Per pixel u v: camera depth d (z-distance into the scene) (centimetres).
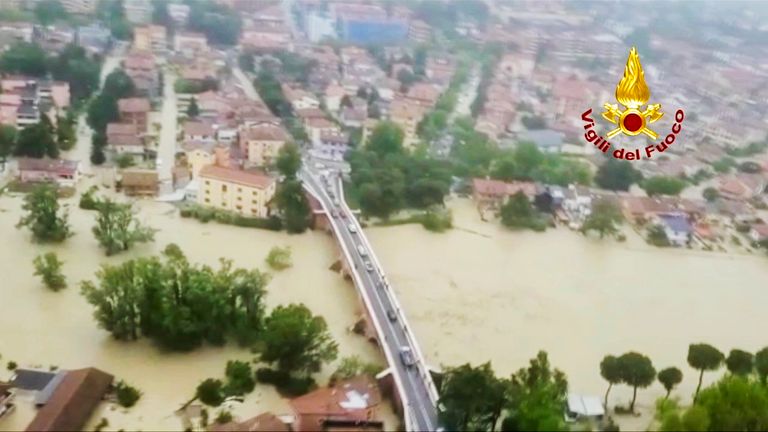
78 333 13800
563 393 12425
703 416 10531
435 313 15700
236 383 12419
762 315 17225
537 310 16300
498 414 11400
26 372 12269
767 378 12738
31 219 16912
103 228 16662
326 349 12988
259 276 14150
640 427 12681
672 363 14800
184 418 11781
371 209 19600
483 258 18462
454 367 13350
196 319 13400
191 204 19262
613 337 15550
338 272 17012
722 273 19112
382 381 12800
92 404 11650
